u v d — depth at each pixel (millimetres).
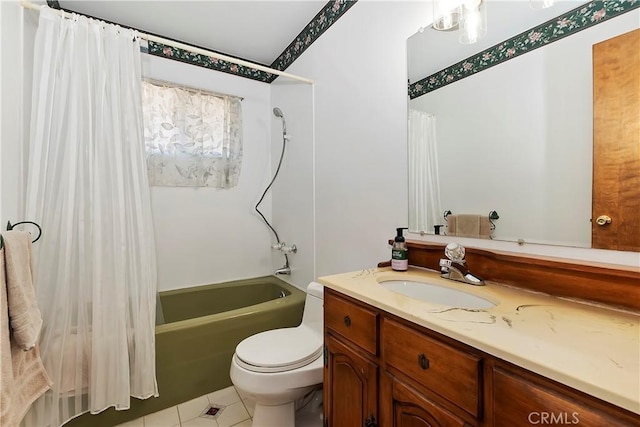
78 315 1434
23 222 1233
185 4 1911
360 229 1725
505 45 1081
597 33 869
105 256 1485
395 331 871
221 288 2521
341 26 1825
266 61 2709
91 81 1491
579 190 910
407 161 1435
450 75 1251
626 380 486
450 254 1121
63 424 1380
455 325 718
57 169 1418
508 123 1078
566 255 943
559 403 531
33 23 1467
